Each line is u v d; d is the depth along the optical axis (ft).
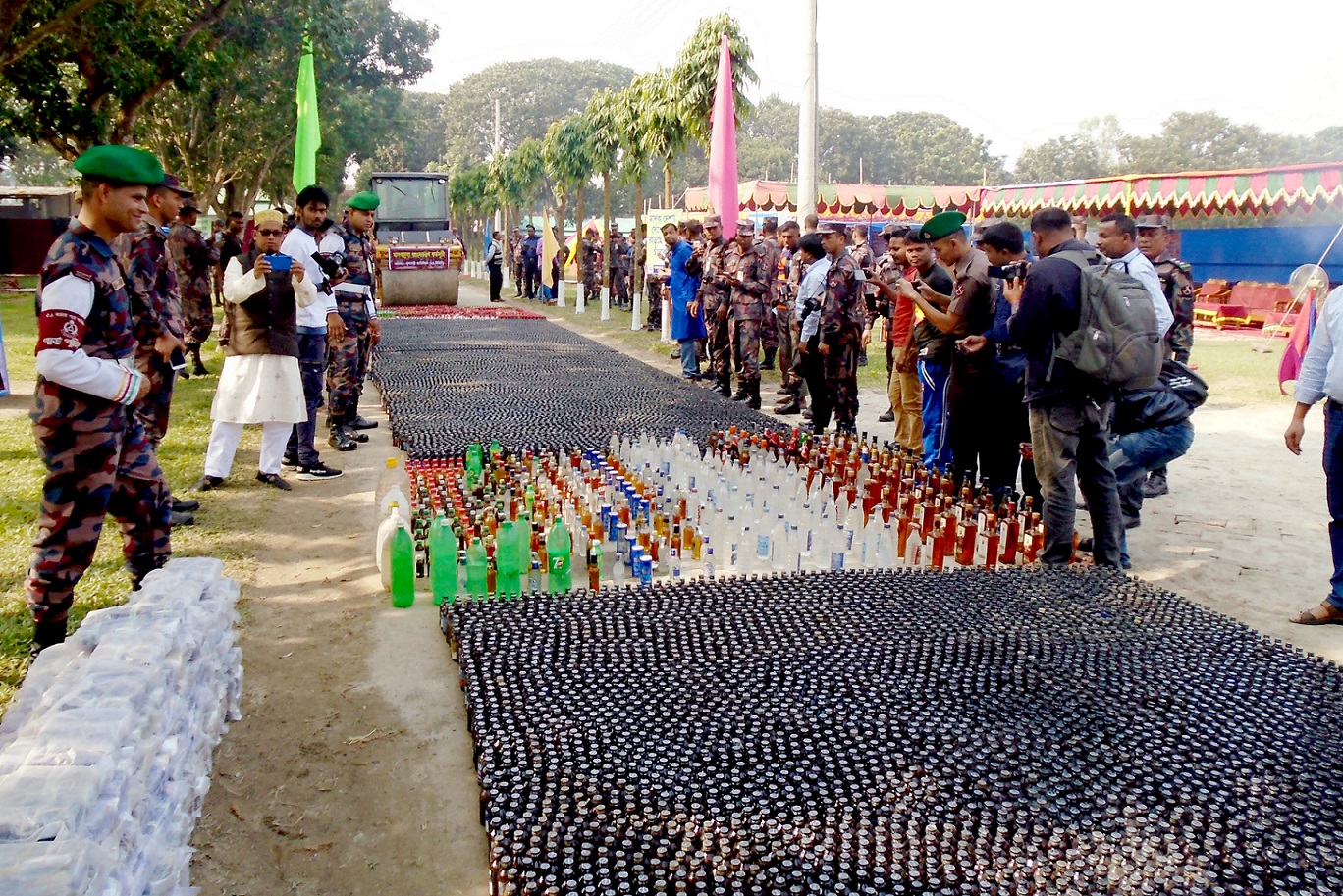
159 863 8.55
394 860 10.09
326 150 101.04
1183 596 17.63
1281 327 58.54
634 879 8.98
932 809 10.25
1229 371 45.44
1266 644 14.57
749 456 24.30
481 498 20.38
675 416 30.48
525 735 11.48
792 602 15.81
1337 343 15.71
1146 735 11.89
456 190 142.82
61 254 12.24
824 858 9.34
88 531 12.98
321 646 15.01
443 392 35.53
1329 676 13.58
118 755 8.00
